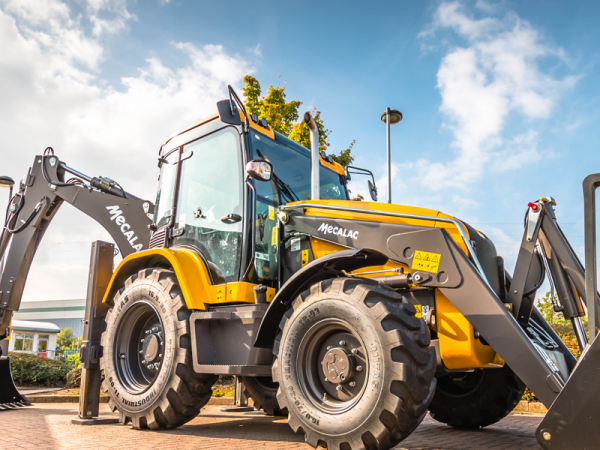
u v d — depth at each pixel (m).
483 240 3.50
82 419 4.45
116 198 6.13
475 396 4.39
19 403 6.24
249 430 4.11
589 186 2.74
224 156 4.40
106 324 4.64
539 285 3.32
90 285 4.81
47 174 6.65
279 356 3.28
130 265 4.68
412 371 2.76
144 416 3.95
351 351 3.03
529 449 3.42
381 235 3.46
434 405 4.59
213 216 4.32
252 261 3.91
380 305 2.90
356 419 2.80
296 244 3.95
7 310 6.33
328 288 3.18
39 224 6.53
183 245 4.53
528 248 3.34
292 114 11.42
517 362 2.79
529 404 5.83
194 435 3.78
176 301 3.95
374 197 5.45
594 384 2.37
